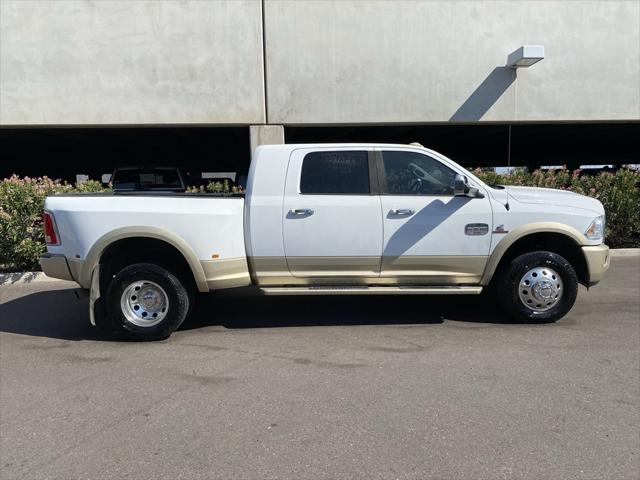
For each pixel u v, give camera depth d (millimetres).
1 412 3688
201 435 3324
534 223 5367
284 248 5328
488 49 11000
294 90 10820
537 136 17906
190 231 5156
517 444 3162
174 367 4508
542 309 5500
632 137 18594
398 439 3234
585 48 11125
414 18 10805
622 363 4438
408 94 10977
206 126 11070
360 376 4227
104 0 10422
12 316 6266
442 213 5352
